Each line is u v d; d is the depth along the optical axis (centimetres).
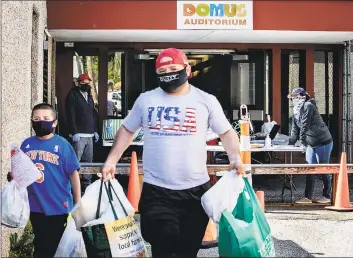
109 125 1209
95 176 1168
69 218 509
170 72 450
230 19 1115
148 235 458
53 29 1096
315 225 787
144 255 486
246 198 468
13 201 485
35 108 509
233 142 468
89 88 1085
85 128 1075
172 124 452
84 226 481
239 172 464
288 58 1327
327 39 1253
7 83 602
